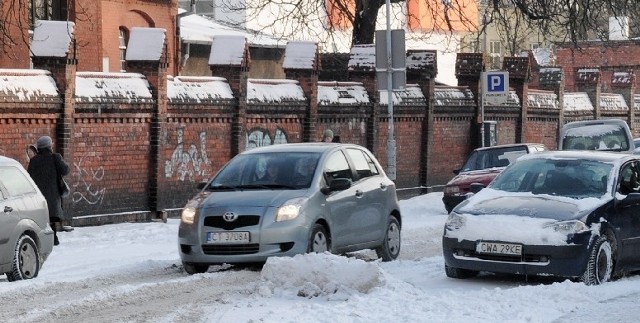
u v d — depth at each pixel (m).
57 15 36.72
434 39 70.75
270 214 16.58
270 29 59.69
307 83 32.25
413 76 37.94
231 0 60.09
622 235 16.05
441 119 38.78
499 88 34.03
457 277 16.27
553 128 47.97
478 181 28.62
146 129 27.22
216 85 29.42
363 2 40.75
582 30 40.09
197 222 16.72
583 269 15.25
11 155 23.70
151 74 27.28
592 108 52.06
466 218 15.87
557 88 48.06
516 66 44.22
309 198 16.98
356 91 34.59
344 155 18.45
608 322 12.56
